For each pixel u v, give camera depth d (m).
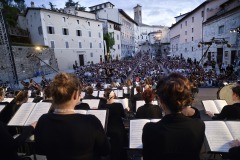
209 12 31.80
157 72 21.70
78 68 34.38
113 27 57.16
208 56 30.02
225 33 24.31
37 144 1.51
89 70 26.97
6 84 17.92
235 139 2.25
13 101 4.41
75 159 1.39
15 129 3.84
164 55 78.56
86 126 1.45
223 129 2.48
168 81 1.48
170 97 1.40
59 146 1.41
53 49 34.31
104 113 3.23
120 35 63.03
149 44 94.56
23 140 2.18
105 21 52.66
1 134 1.92
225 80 13.19
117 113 3.72
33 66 28.09
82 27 42.06
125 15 69.38
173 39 56.66
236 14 21.41
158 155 1.37
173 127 1.36
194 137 1.35
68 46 38.75
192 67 22.92
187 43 42.53
